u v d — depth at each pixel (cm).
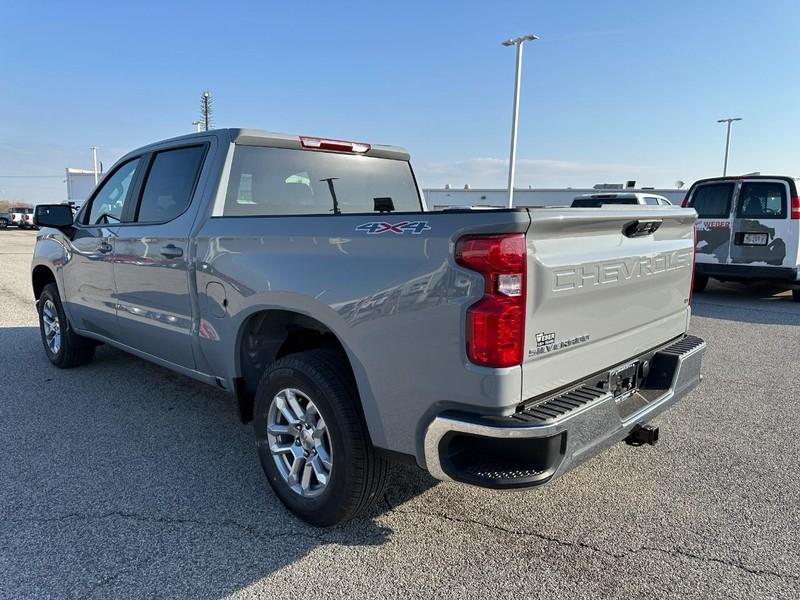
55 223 497
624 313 288
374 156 456
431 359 239
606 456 387
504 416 229
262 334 342
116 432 424
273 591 252
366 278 259
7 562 271
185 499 329
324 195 420
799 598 247
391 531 298
